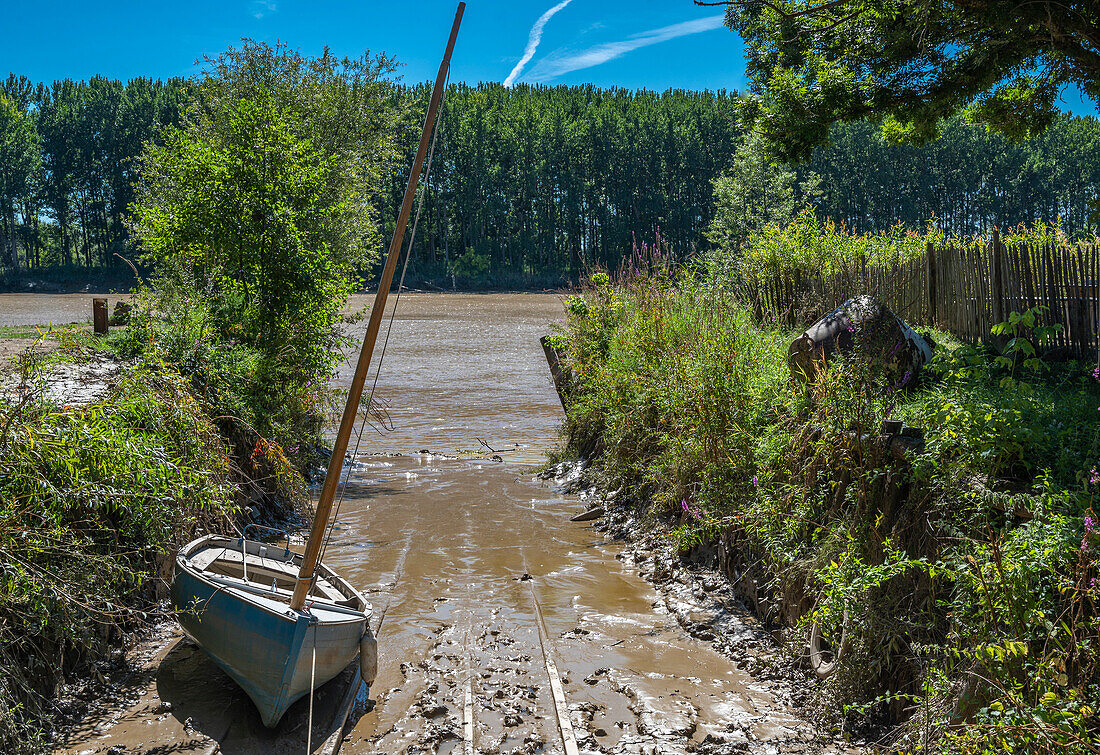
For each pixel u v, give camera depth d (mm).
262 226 14320
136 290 13711
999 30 8148
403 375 29125
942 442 5426
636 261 14836
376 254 25781
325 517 6527
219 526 9430
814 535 6645
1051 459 5285
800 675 6617
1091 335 7699
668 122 107812
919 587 5570
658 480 10906
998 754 4098
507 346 37719
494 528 11617
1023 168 108875
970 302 9555
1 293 89750
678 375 10305
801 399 7602
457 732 5891
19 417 6207
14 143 99312
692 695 6480
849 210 109188
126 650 7195
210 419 10250
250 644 6008
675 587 8867
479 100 111812
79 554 6039
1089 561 4129
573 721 6031
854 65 9445
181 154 14797
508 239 111688
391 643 7555
